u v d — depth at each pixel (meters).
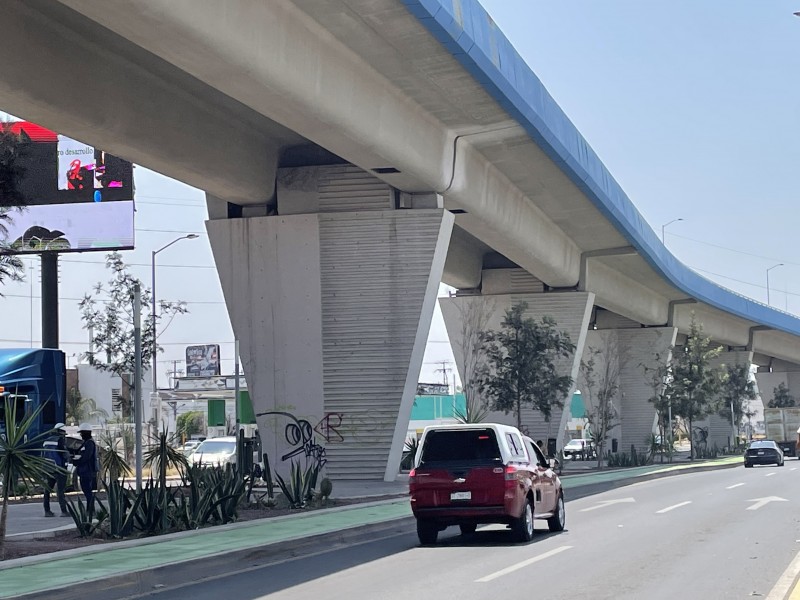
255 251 34.22
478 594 12.38
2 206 20.84
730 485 37.16
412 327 33.25
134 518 19.22
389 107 28.83
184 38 20.67
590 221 47.22
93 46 25.59
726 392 89.94
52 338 41.00
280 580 14.17
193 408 86.31
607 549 17.25
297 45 23.88
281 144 34.34
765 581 13.22
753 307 84.94
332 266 33.84
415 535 21.05
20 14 23.28
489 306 54.47
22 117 25.33
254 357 33.94
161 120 28.44
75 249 40.25
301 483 25.44
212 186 32.22
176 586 13.89
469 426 18.83
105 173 40.50
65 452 24.09
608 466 59.19
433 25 23.78
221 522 21.02
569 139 35.91
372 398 33.28
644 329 73.44
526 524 18.77
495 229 39.66
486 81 27.73
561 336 52.16
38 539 18.45
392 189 33.91
